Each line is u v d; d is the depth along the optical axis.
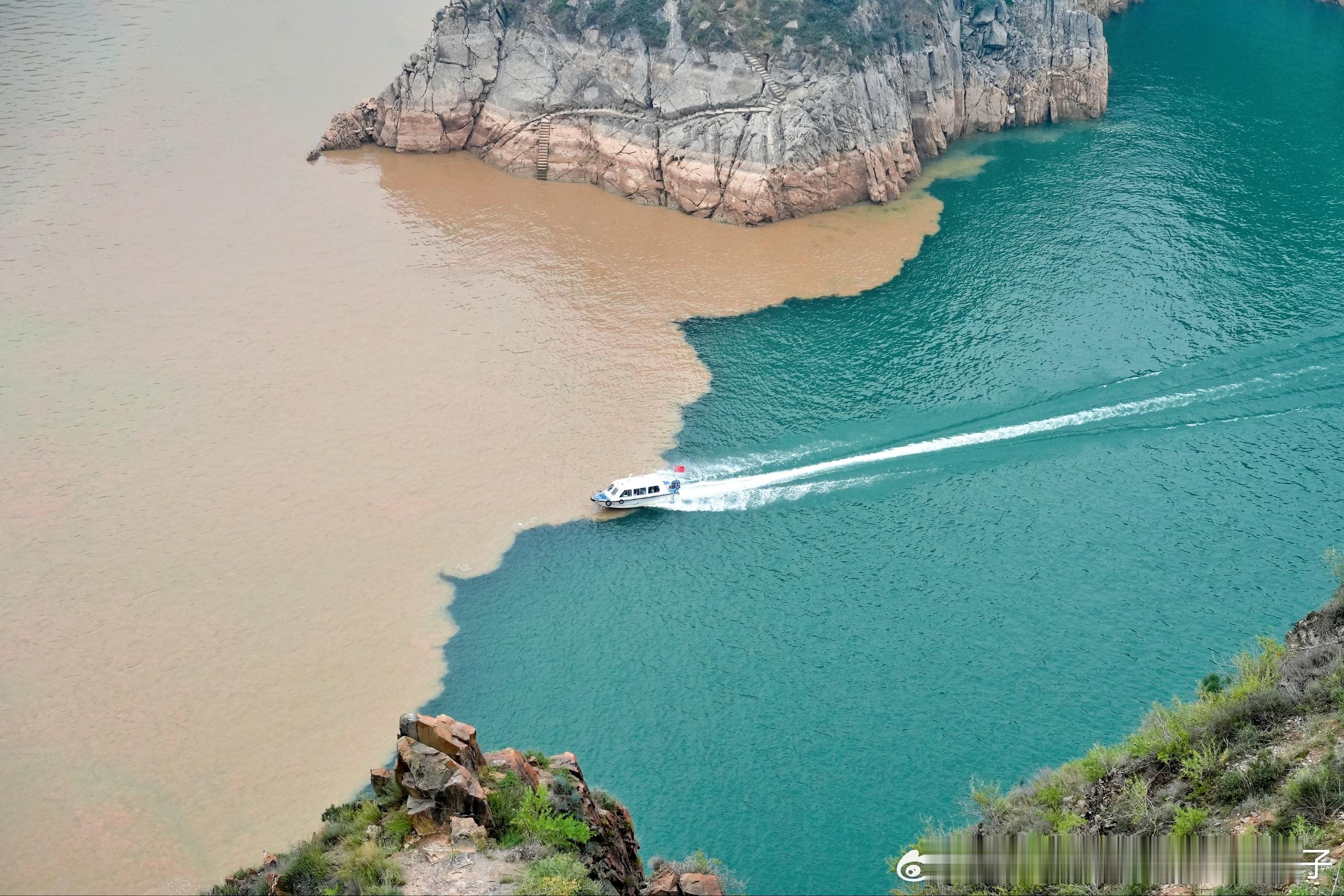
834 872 71.81
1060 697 83.00
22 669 85.94
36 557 96.31
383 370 119.69
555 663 87.38
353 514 101.19
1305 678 51.72
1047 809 51.72
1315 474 102.38
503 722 82.44
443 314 128.75
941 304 128.50
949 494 102.88
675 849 73.56
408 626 90.50
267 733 81.31
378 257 139.62
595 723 82.44
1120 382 114.62
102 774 78.12
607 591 94.12
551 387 117.00
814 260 137.62
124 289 133.25
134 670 86.06
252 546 97.69
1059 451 106.75
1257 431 107.69
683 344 123.44
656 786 77.75
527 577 95.25
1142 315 124.56
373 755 79.69
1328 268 130.75
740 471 106.00
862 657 87.25
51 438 110.12
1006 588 92.75
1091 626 88.88
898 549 97.25
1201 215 142.75
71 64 186.38
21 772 78.12
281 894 40.25
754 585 94.38
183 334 125.50
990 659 86.50
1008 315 126.06
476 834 40.78
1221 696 53.44
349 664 87.06
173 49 192.88
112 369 119.94
